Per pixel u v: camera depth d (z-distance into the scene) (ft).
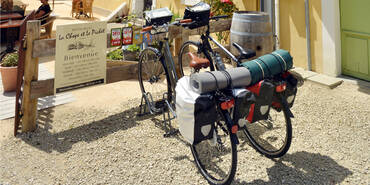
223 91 9.11
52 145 11.99
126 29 14.01
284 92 10.09
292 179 9.77
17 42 25.94
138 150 11.60
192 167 10.59
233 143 8.73
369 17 16.37
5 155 11.33
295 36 19.84
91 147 11.81
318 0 18.04
